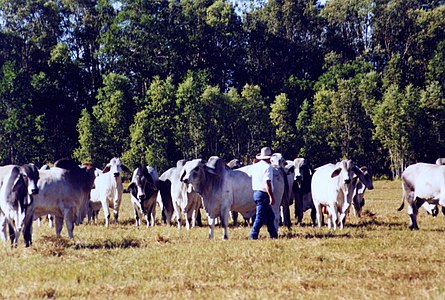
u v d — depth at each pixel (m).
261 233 18.77
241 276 11.89
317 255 13.73
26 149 70.06
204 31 93.25
